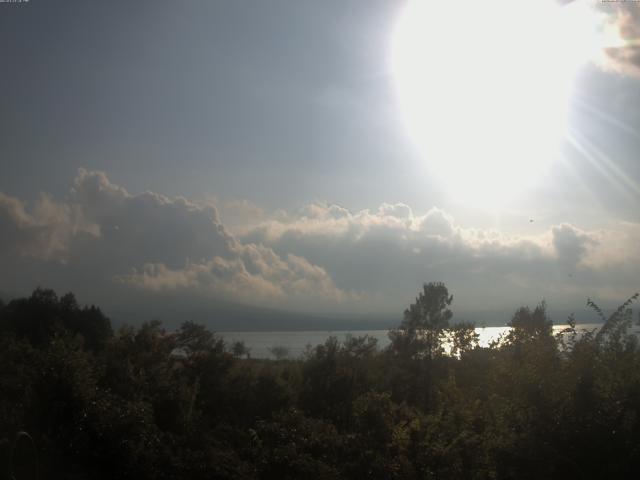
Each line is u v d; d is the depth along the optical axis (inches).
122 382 840.9
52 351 605.0
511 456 369.1
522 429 379.9
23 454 450.3
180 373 1259.8
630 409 358.9
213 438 694.5
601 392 370.6
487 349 586.6
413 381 1507.1
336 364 1459.2
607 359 416.2
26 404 551.2
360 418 578.2
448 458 465.4
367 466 515.5
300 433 611.5
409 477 487.8
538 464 357.1
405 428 529.7
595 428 355.3
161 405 834.2
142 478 532.4
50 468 496.1
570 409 367.9
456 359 1413.6
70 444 526.6
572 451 353.7
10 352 860.0
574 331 443.2
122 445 537.0
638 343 441.7
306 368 1466.5
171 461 555.2
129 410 574.6
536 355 424.5
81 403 554.9
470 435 460.8
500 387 441.1
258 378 1341.0
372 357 1610.5
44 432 533.6
